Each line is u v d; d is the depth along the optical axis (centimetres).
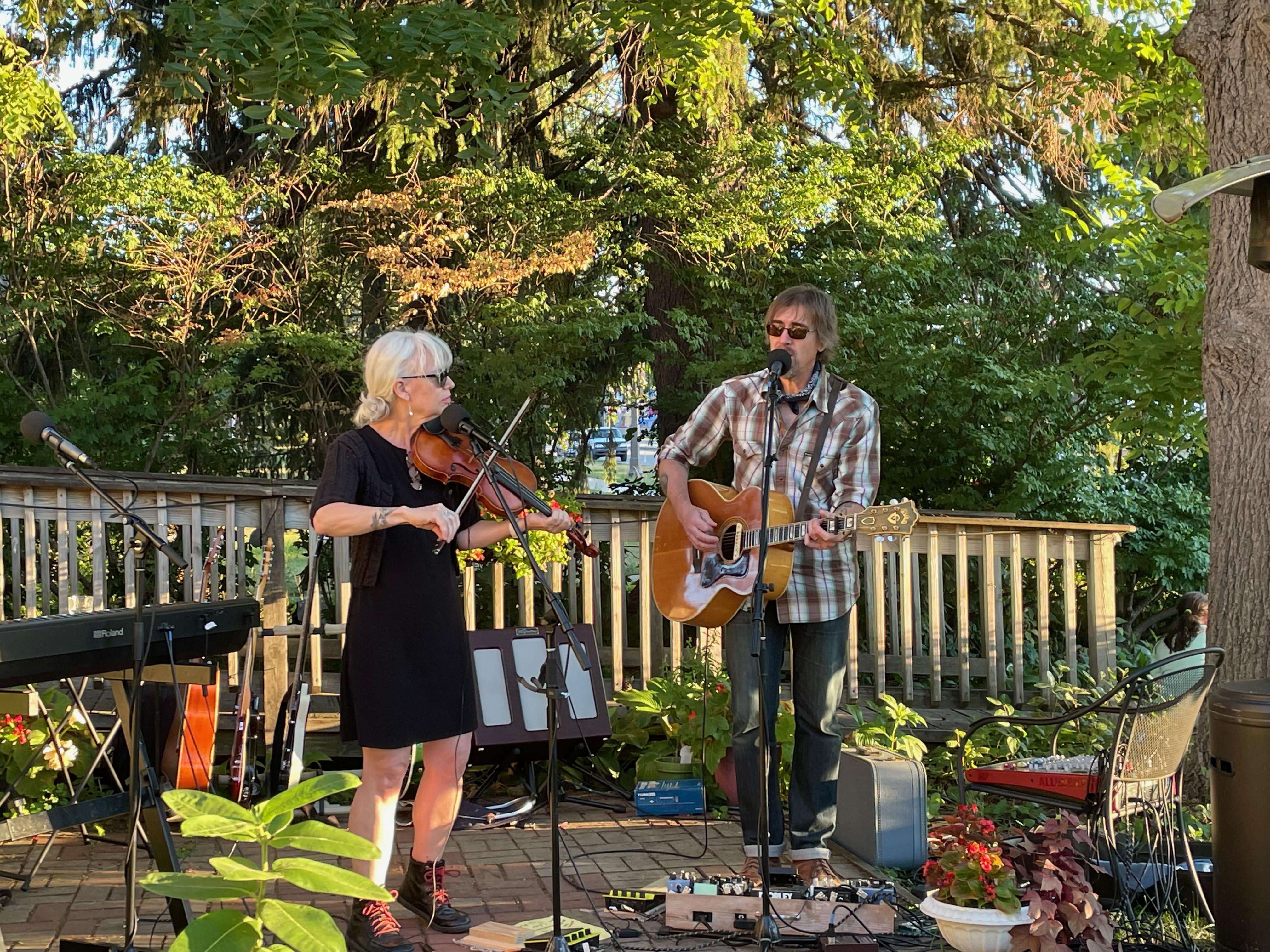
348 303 1055
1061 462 1002
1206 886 360
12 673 266
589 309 970
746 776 364
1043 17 970
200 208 921
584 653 298
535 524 332
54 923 346
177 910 300
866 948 316
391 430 320
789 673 648
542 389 1002
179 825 452
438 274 928
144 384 984
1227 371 472
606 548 644
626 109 1076
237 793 431
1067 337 1020
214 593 541
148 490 531
